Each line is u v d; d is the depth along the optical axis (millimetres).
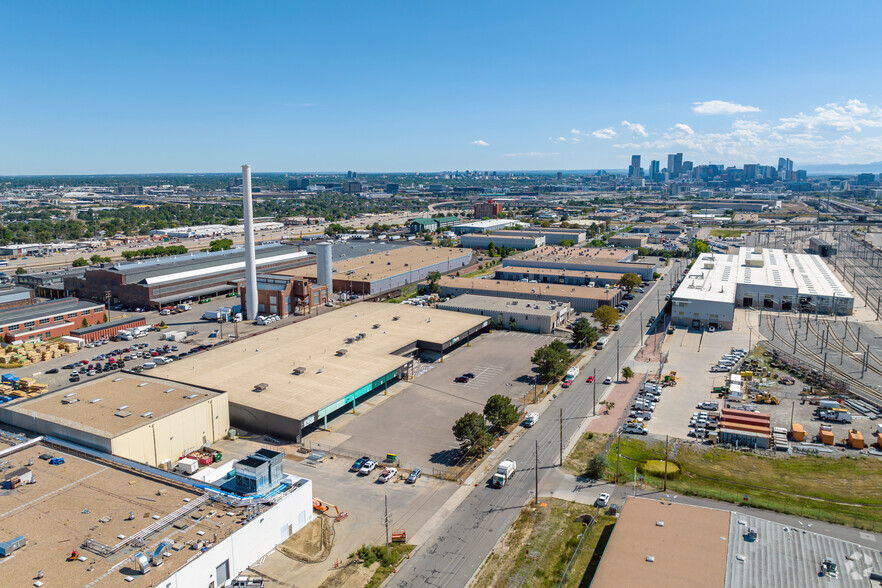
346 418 103062
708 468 85688
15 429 87000
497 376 124000
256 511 64062
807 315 178750
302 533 69688
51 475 71062
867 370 129125
